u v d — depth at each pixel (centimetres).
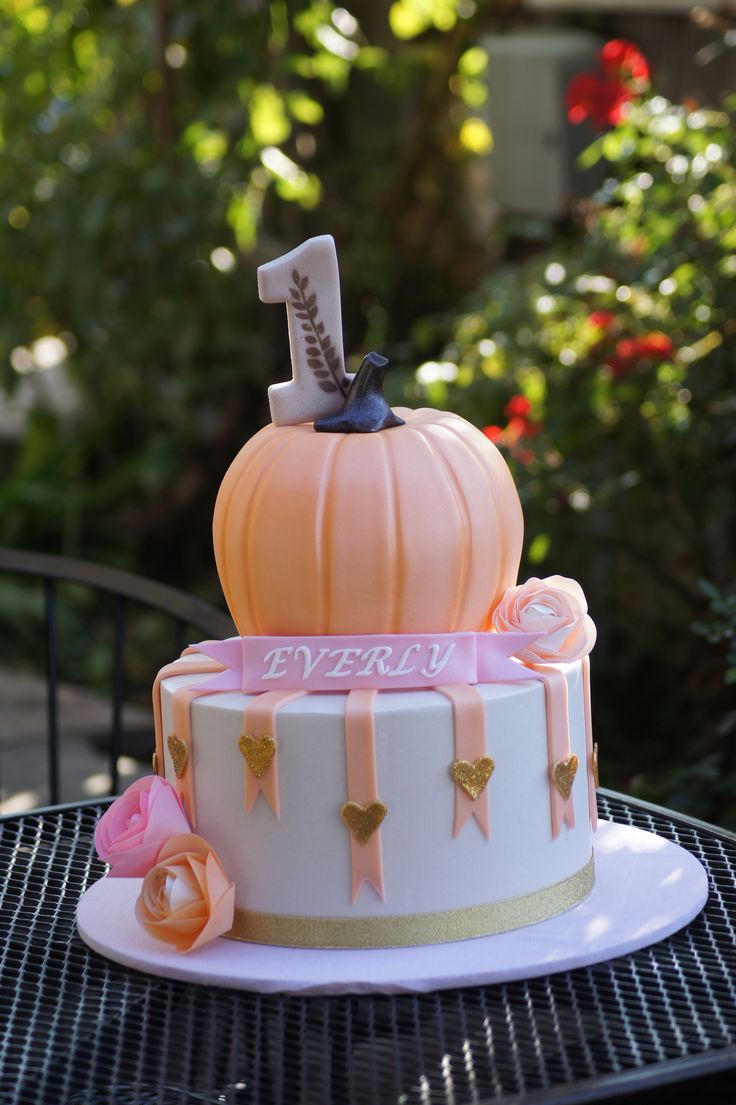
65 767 388
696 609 333
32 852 173
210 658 155
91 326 504
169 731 145
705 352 289
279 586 139
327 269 145
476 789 134
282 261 144
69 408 591
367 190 521
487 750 134
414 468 138
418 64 488
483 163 504
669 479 316
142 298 493
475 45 472
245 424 549
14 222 507
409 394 344
